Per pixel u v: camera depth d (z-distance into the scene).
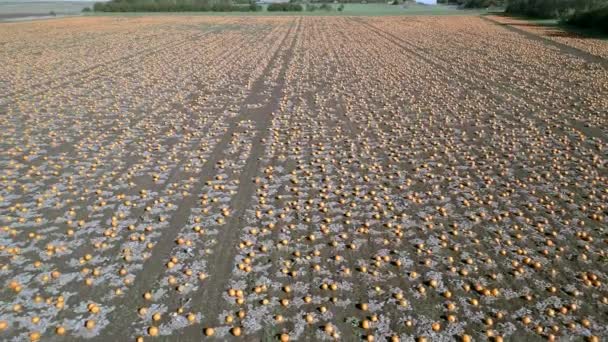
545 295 6.50
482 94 16.92
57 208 8.85
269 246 7.64
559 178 10.09
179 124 13.83
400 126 13.52
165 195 9.38
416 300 6.43
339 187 9.73
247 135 12.83
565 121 13.79
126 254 7.39
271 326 5.96
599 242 7.72
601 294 6.52
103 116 14.72
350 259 7.32
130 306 6.29
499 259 7.30
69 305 6.29
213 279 6.83
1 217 8.48
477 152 11.59
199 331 5.86
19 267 7.10
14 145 12.16
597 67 20.88
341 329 5.91
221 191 9.55
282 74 20.73
